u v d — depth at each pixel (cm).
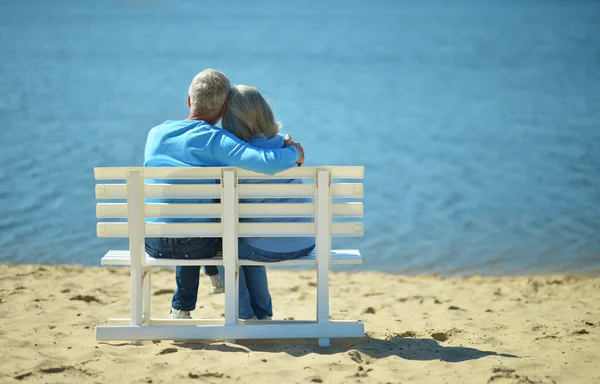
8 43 5284
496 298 855
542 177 1725
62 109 2692
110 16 8412
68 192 1480
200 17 8769
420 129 2434
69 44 5350
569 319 719
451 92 3344
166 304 793
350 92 3366
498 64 4344
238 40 6031
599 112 2742
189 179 570
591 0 10594
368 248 1195
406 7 10888
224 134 567
